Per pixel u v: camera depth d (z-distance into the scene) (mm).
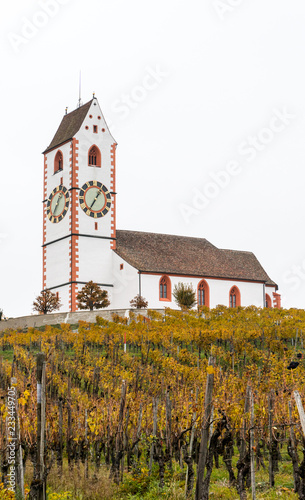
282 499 26750
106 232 106500
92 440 32906
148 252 109625
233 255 119375
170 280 106125
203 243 119250
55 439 32969
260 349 60469
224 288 111938
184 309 92375
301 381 38250
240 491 26656
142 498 27734
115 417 32875
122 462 31391
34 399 32312
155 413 30953
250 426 27094
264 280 115875
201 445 24328
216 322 74375
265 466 33375
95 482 29906
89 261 104562
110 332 68312
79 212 104500
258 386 35875
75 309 102562
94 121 107438
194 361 56000
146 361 55188
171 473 30422
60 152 108250
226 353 56906
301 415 23344
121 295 104875
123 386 30625
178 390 35875
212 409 25984
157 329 66688
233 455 36125
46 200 110000
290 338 66938
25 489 26562
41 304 96250
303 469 25812
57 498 26812
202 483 24234
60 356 57406
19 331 82312
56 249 106938
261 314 83812
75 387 44562
